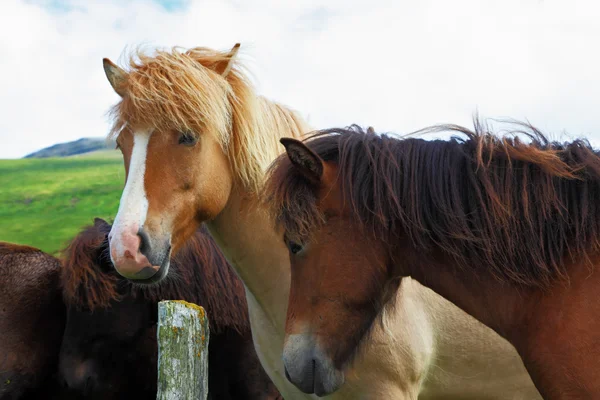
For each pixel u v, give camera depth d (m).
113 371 4.64
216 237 3.59
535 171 2.54
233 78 3.47
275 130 3.63
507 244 2.51
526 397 3.64
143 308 4.65
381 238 2.65
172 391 2.87
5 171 36.09
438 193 2.61
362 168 2.70
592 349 2.32
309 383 2.65
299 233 2.67
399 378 3.32
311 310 2.67
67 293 4.64
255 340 3.75
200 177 3.27
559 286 2.45
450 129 2.83
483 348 3.56
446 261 2.67
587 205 2.44
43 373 4.79
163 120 3.18
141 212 3.09
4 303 4.78
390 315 3.11
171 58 3.30
